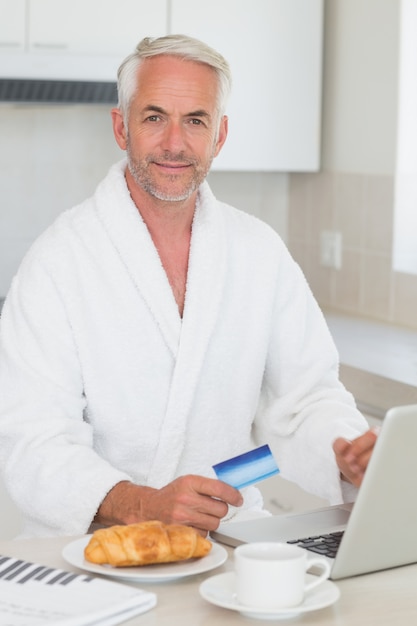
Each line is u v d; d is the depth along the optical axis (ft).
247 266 7.16
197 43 6.64
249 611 4.34
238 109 12.46
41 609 4.29
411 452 4.87
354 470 6.13
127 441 6.79
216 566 4.90
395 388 9.27
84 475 5.93
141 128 6.66
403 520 5.00
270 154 12.67
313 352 7.29
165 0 11.93
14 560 4.86
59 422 6.29
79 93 11.59
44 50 11.45
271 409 7.19
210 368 6.98
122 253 6.75
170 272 6.95
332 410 6.90
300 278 7.42
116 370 6.72
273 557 4.54
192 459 7.00
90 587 4.52
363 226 12.50
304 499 10.67
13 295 6.74
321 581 4.56
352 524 4.82
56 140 12.89
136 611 4.40
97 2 11.60
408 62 11.68
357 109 12.44
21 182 12.81
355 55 12.41
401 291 11.96
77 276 6.71
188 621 4.36
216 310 6.89
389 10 11.77
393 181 11.93
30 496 6.11
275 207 13.93
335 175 12.92
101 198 6.85
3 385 6.50
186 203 6.84
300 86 12.66
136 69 6.68
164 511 5.47
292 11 12.50
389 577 4.94
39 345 6.56
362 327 11.91
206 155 6.75
